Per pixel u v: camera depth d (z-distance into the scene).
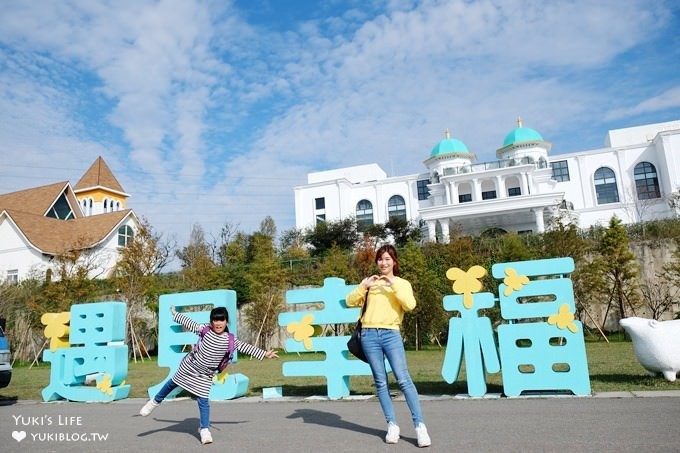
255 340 22.23
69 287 21.69
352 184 49.56
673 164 40.19
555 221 27.25
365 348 4.34
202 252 31.84
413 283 18.55
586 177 43.66
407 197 47.62
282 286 22.09
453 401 6.45
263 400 7.48
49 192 37.97
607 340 17.00
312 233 39.22
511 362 6.64
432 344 20.12
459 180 41.44
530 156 43.38
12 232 32.97
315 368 7.48
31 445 4.78
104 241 33.50
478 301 6.89
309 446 4.21
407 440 4.28
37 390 10.42
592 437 4.04
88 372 8.29
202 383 4.69
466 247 21.70
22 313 22.86
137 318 22.03
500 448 3.83
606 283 18.08
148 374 13.28
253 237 40.47
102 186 47.72
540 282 6.72
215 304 8.05
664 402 5.48
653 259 19.88
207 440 4.54
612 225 18.98
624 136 46.09
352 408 6.33
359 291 4.52
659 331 6.89
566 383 6.39
